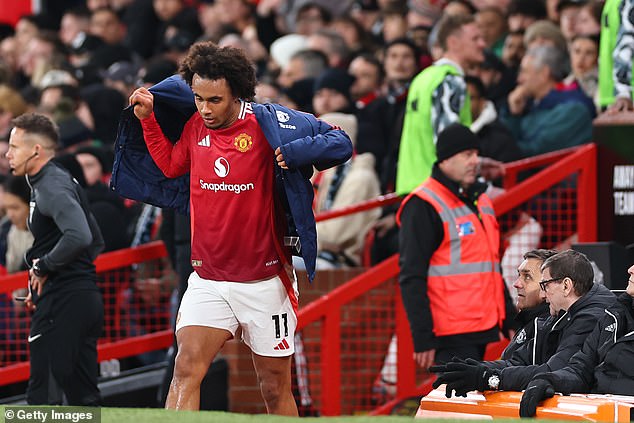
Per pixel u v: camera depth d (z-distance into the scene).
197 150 21.53
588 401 20.20
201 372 21.66
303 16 47.41
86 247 27.48
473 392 22.09
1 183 39.59
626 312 22.31
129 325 34.22
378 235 34.44
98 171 36.03
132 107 21.70
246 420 18.25
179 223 30.66
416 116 30.77
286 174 21.08
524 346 23.73
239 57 20.91
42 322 28.06
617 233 31.72
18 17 63.38
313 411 32.59
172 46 49.69
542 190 32.03
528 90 36.16
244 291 21.67
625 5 30.59
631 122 31.28
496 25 41.09
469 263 27.61
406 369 31.62
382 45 46.28
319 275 33.28
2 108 44.56
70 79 47.34
